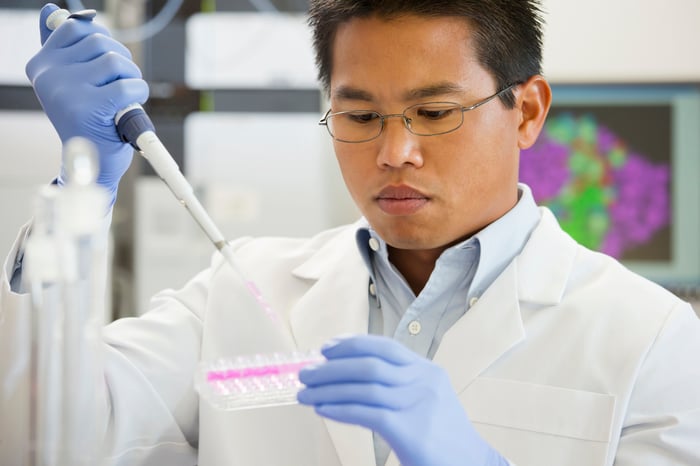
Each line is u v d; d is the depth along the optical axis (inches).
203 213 45.4
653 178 119.0
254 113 118.3
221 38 117.9
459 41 47.8
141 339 55.4
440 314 53.9
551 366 50.7
